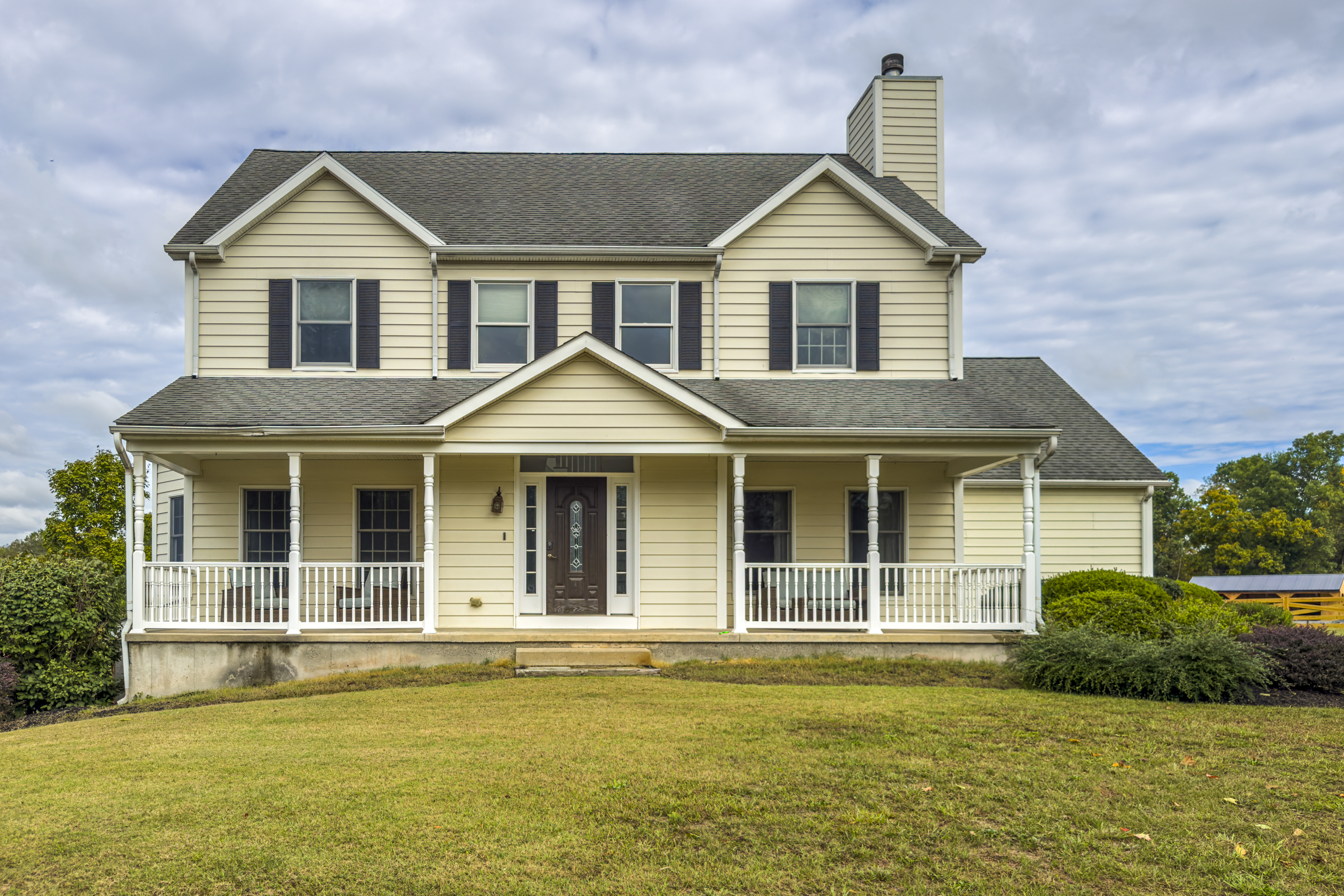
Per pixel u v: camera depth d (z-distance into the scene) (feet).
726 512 46.85
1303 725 29.43
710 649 42.04
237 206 50.60
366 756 25.11
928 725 28.68
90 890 16.75
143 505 41.37
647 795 21.58
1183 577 206.49
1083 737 27.43
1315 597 129.70
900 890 16.94
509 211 51.98
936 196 57.26
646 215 52.13
